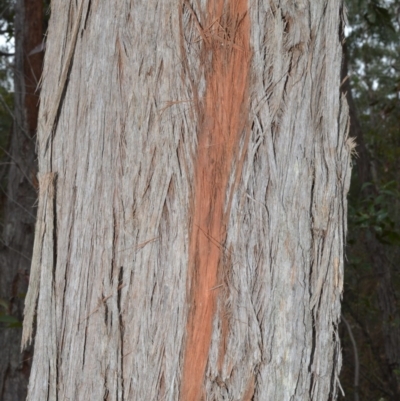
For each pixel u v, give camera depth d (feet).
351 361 22.38
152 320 4.19
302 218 4.23
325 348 4.26
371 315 24.53
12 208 15.20
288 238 4.17
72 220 4.59
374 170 26.48
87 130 4.60
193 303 4.13
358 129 20.70
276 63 4.29
